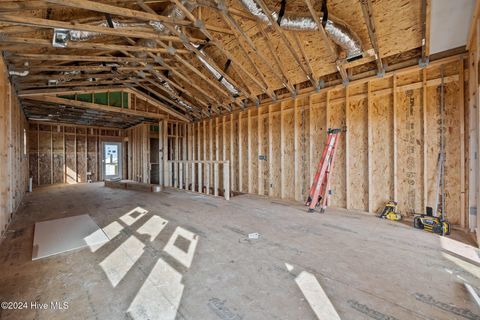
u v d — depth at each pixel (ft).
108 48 12.92
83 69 15.99
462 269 6.89
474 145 10.08
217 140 24.79
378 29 11.71
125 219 12.34
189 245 8.69
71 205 16.01
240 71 18.10
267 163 19.94
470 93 10.16
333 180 15.74
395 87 12.91
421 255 7.89
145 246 8.59
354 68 14.61
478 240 8.58
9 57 11.66
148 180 29.45
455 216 11.23
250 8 10.89
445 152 11.54
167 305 5.18
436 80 11.74
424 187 12.01
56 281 6.17
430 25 9.77
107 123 31.24
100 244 8.77
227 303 5.25
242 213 13.76
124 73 19.63
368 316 4.83
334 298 5.44
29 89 17.16
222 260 7.43
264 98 20.16
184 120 28.22
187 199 18.35
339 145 15.46
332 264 7.18
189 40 13.88
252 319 4.73
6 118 11.69
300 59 15.01
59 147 30.04
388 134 13.39
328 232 10.32
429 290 5.79
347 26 11.49
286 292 5.68
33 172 27.84
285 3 11.03
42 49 13.17
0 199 9.73
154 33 13.06
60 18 10.97
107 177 34.22
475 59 9.43
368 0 9.67
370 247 8.57
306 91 17.01
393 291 5.74
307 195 17.20
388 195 13.39
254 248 8.43
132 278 6.34
